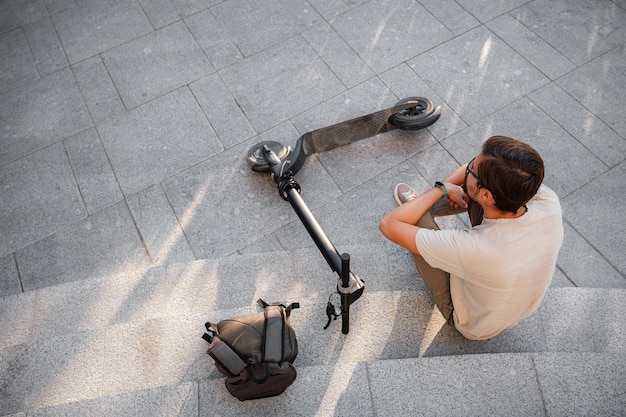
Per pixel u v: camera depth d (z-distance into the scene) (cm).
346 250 381
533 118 491
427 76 525
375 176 470
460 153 478
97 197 479
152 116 521
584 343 318
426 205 286
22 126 526
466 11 569
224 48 562
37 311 381
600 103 495
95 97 539
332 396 281
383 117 473
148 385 313
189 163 491
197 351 324
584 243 422
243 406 282
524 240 246
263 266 384
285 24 575
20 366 324
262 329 297
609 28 543
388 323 329
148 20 592
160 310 372
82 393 315
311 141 466
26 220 471
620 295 336
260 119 511
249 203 465
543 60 526
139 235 455
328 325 325
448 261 258
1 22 606
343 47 553
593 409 263
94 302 382
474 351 317
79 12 607
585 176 455
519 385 274
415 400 276
